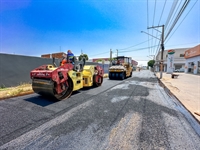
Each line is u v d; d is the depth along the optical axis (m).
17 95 4.81
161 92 5.98
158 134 2.24
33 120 2.77
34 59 7.16
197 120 2.82
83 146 1.89
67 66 4.61
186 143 2.00
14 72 6.19
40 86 4.21
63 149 1.82
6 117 2.90
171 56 24.92
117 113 3.20
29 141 2.01
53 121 2.72
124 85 7.96
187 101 4.25
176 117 3.03
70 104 3.91
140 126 2.53
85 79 6.30
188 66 26.72
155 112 3.32
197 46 20.72
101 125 2.55
